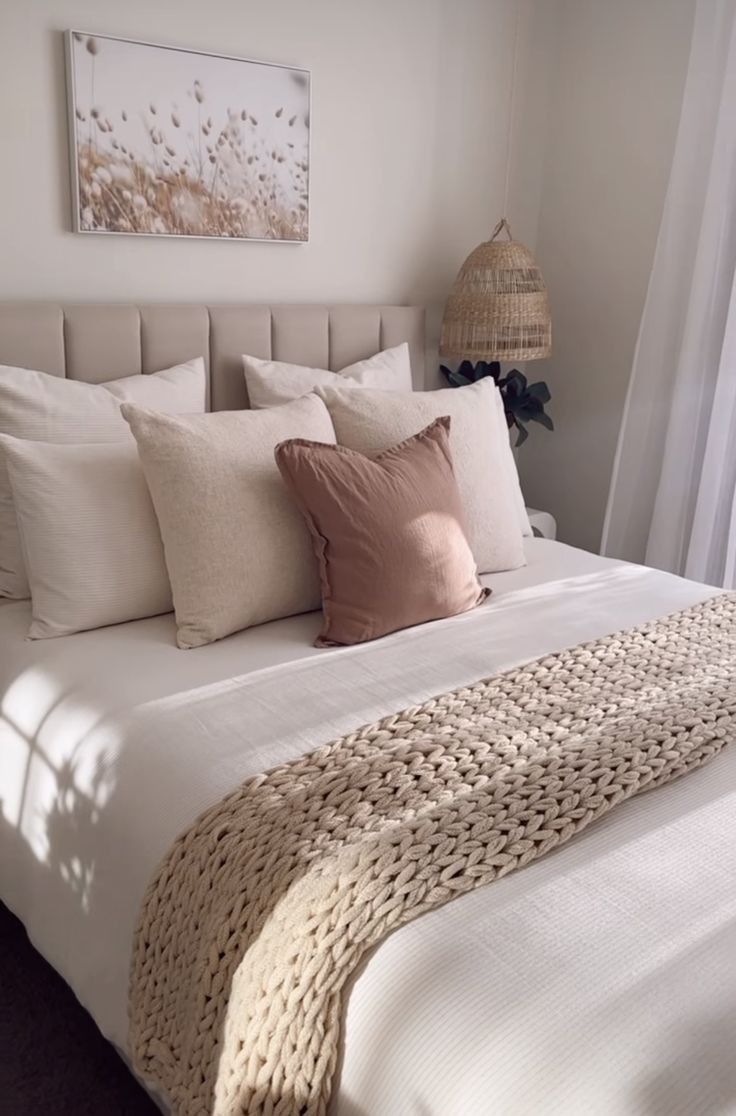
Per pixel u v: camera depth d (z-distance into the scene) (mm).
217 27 2639
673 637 2086
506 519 2543
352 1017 1144
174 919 1386
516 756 1515
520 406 3379
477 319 3111
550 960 1120
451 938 1160
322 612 2240
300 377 2717
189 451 2016
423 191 3246
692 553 3107
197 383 2553
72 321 2422
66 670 1868
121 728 1653
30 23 2336
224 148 2713
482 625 2166
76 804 1634
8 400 2166
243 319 2746
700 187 2994
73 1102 1659
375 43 2975
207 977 1312
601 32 3287
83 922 1622
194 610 1996
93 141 2475
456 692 1768
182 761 1554
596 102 3348
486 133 3355
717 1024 1040
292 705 1729
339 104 2947
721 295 3002
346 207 3061
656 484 3246
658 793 1464
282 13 2750
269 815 1390
